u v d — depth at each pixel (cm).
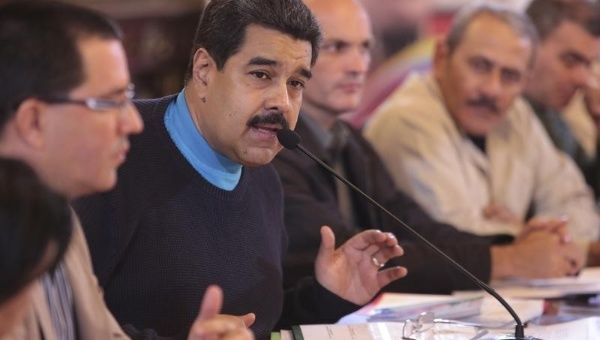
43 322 406
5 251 330
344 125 837
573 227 1029
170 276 510
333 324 553
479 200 949
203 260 519
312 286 589
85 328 432
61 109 381
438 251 541
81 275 432
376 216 817
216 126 506
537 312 628
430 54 1116
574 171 1059
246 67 493
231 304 529
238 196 535
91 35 389
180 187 517
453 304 609
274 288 559
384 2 1114
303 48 499
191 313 514
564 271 772
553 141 1141
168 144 520
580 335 538
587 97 1151
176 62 1307
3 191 333
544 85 1136
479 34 968
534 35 990
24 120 378
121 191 503
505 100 977
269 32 491
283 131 501
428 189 899
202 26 508
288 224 712
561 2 1131
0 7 389
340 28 800
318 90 797
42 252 338
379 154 922
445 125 937
